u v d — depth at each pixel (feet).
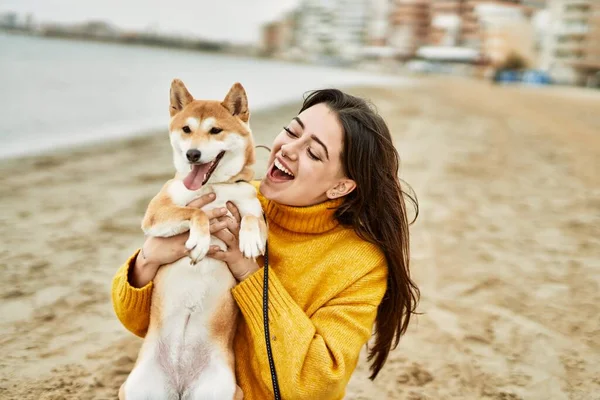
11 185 22.29
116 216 18.90
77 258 14.93
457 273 15.15
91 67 119.03
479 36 288.10
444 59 302.25
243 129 7.98
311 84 124.36
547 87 194.49
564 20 229.86
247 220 6.57
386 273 6.63
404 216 6.93
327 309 5.98
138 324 6.97
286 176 6.68
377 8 372.99
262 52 480.64
